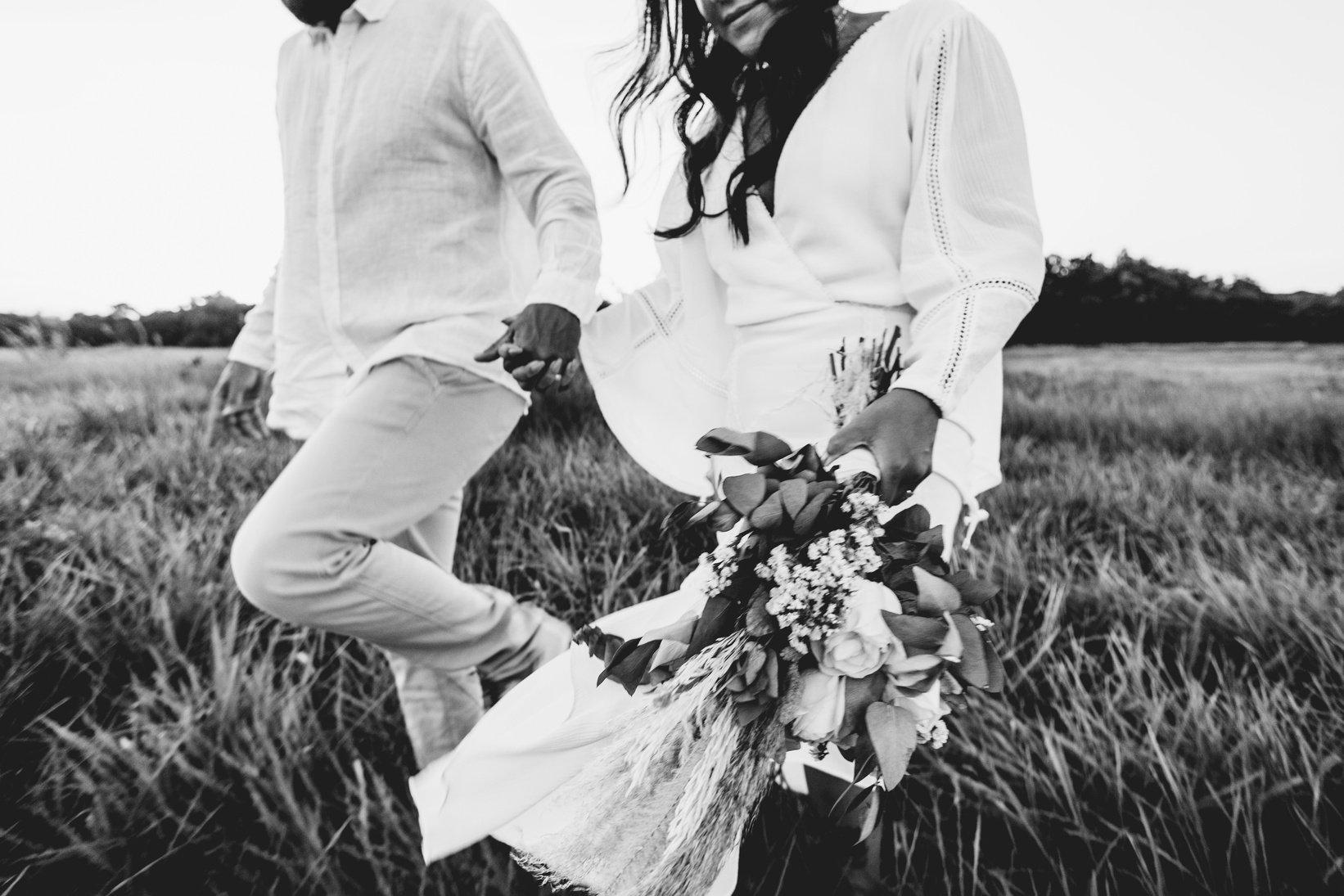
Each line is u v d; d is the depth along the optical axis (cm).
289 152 216
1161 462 393
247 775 201
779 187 158
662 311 192
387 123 199
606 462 367
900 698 125
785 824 205
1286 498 346
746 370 167
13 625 246
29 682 239
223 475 358
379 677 245
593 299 195
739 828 141
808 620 122
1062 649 260
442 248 204
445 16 201
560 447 401
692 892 140
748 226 162
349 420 195
